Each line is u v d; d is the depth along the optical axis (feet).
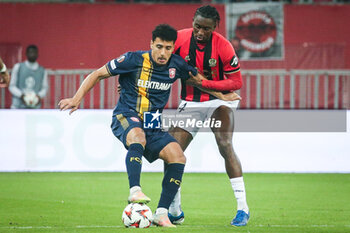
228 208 91.45
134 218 64.23
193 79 70.64
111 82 156.04
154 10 177.37
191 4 178.50
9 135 142.10
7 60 171.42
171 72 67.92
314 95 160.86
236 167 72.33
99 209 88.94
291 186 120.47
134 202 61.36
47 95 158.71
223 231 63.36
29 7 173.78
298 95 160.66
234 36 175.01
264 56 174.60
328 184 123.75
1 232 63.46
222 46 74.74
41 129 142.20
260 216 82.48
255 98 160.15
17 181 124.77
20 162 142.61
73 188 114.93
